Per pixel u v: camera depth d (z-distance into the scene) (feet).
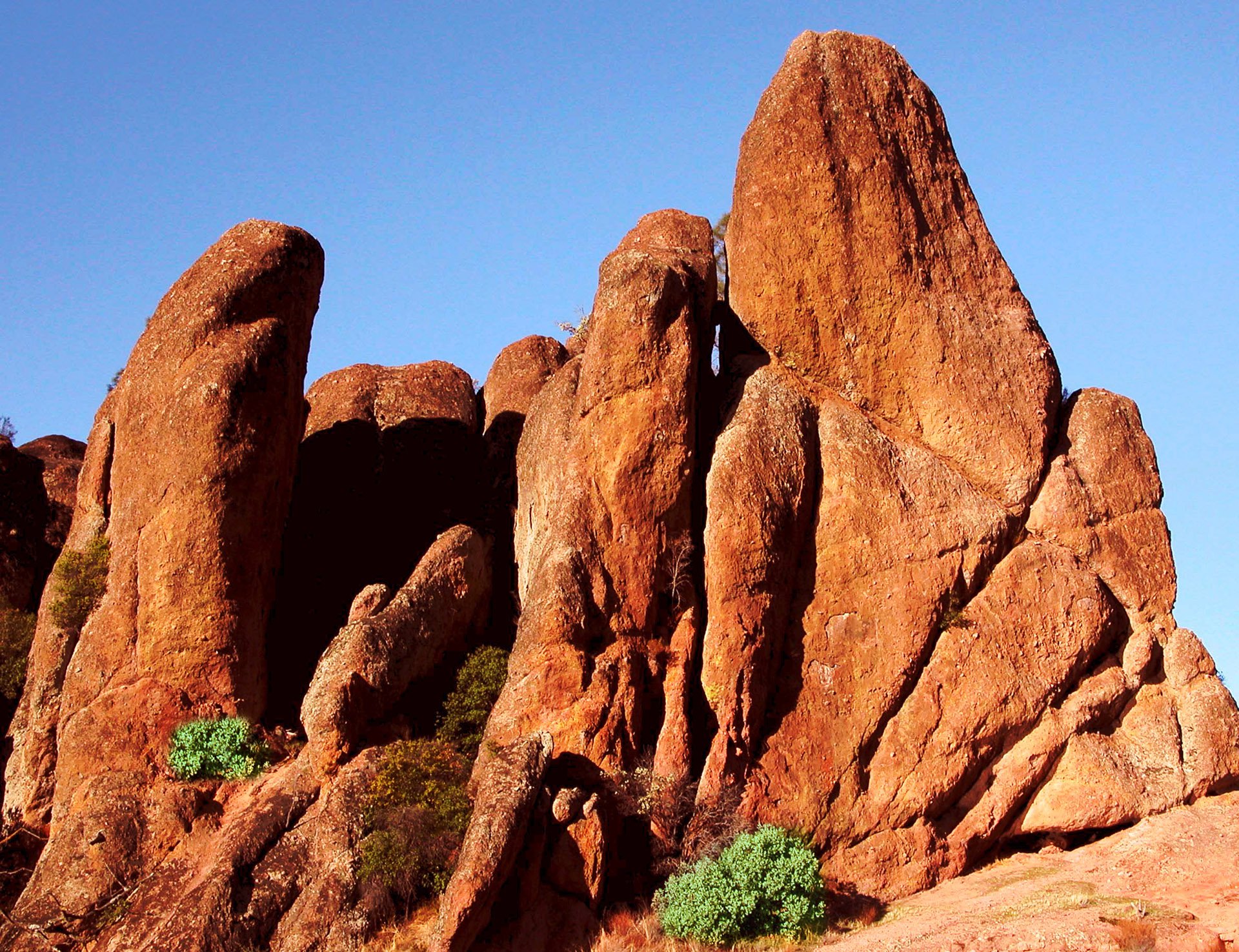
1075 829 94.84
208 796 95.35
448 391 129.80
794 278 103.04
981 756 94.38
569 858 84.74
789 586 95.66
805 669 94.63
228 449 101.24
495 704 94.63
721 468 94.99
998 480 101.09
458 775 89.66
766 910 84.28
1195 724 97.35
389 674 96.48
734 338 105.81
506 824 82.02
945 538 96.94
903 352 102.58
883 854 91.50
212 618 100.17
